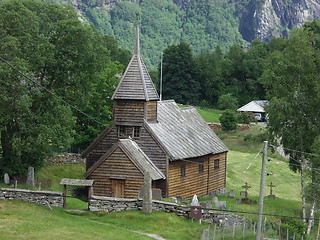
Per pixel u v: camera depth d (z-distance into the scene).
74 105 74.06
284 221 65.25
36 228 46.47
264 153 47.56
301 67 74.62
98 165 65.38
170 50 191.62
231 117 133.62
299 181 98.06
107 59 72.00
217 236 51.62
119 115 69.19
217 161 79.94
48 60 66.00
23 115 64.81
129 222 52.84
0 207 51.78
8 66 60.56
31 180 66.62
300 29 77.12
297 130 74.56
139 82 69.06
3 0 67.19
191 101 192.00
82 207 57.59
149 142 67.94
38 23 66.56
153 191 60.34
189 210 55.47
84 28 67.25
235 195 83.06
